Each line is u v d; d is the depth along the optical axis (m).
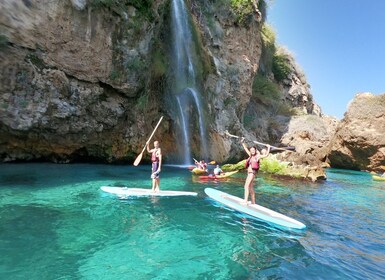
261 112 36.25
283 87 44.25
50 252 4.95
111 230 6.12
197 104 20.94
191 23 20.80
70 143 13.52
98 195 8.66
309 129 34.31
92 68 12.88
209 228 6.75
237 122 24.86
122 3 13.34
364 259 5.77
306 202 10.28
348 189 13.98
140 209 7.73
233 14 26.19
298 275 4.89
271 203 9.71
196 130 20.55
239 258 5.34
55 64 11.90
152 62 16.27
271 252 5.72
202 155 20.55
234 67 26.05
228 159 22.50
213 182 12.39
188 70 20.31
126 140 15.41
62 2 11.54
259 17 29.30
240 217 7.68
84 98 13.00
